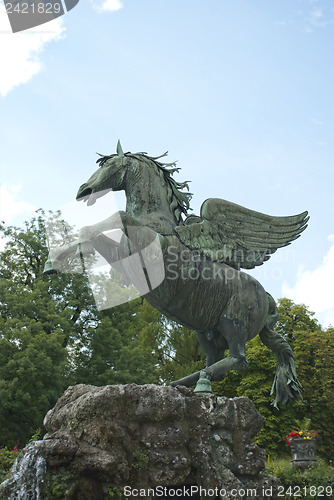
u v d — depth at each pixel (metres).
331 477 9.14
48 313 18.33
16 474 4.02
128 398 4.31
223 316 5.41
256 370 21.31
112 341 19.53
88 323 20.30
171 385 5.19
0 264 20.41
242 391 21.23
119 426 4.16
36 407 16.09
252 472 4.66
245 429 4.79
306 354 22.78
